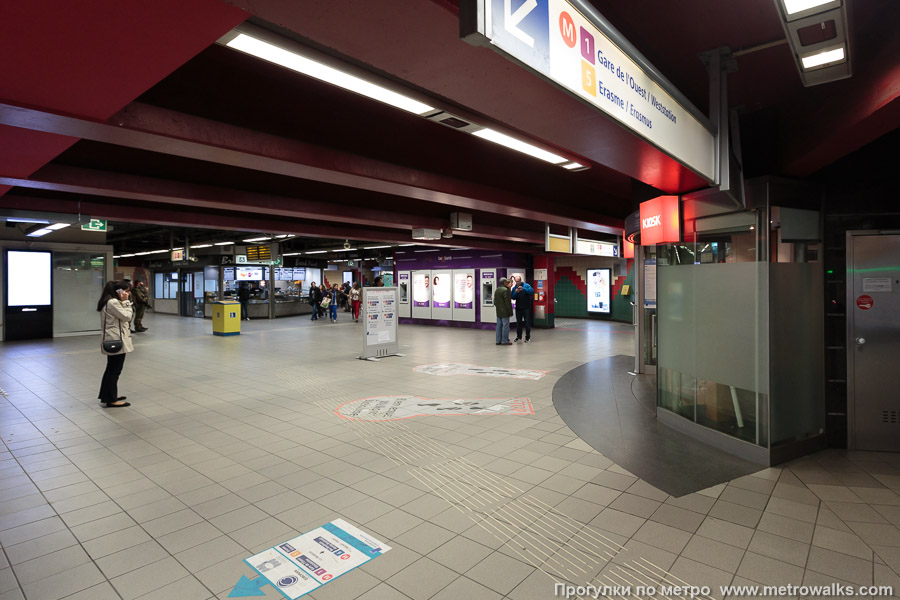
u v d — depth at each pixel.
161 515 3.53
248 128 4.10
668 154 2.77
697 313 5.21
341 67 2.88
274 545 3.11
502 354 11.51
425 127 5.47
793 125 4.34
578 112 2.68
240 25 2.42
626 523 3.35
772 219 4.45
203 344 13.73
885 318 4.79
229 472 4.34
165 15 1.85
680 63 3.78
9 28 1.91
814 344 4.80
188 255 20.05
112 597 2.61
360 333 16.72
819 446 4.82
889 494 3.79
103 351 6.60
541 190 7.86
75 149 5.16
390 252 26.14
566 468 4.37
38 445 5.09
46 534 3.27
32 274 14.31
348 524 3.38
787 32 2.29
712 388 5.00
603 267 20.72
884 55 2.88
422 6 1.69
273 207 7.61
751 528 3.27
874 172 4.79
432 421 5.92
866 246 4.80
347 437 5.32
